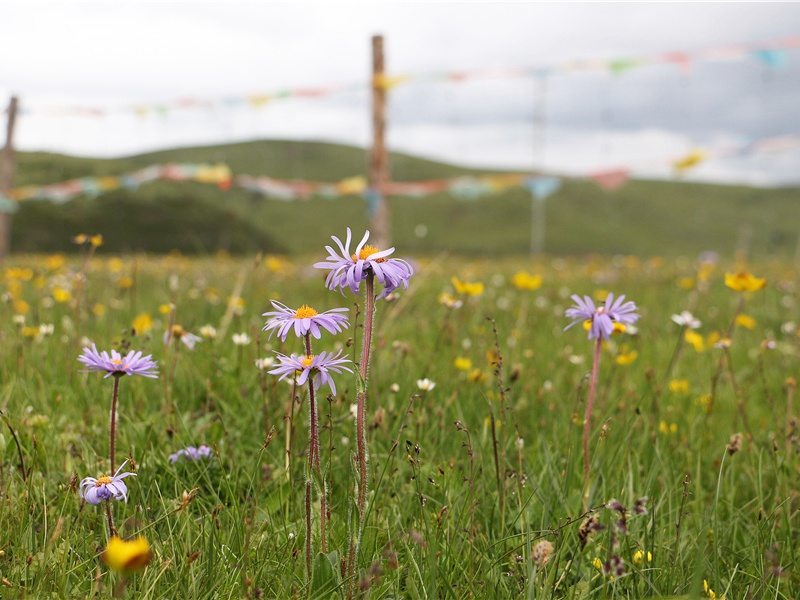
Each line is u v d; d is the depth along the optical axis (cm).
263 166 13262
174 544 244
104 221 7950
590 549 258
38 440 313
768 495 312
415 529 255
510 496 289
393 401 367
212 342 462
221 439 345
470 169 16888
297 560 239
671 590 234
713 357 562
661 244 13850
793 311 811
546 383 427
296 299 733
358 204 12394
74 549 243
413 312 677
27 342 471
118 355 242
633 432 360
